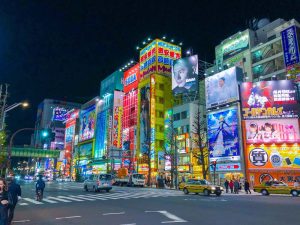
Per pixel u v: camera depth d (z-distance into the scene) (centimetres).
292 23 4994
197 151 4616
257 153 3816
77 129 10088
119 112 7262
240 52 5484
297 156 3678
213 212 1298
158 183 4219
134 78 7194
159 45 6675
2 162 3388
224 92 4328
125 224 987
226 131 4153
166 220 1072
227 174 4025
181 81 5656
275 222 1016
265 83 4019
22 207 1557
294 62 4391
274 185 2662
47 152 8412
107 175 2956
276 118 3866
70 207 1535
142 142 6116
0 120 3400
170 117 5566
